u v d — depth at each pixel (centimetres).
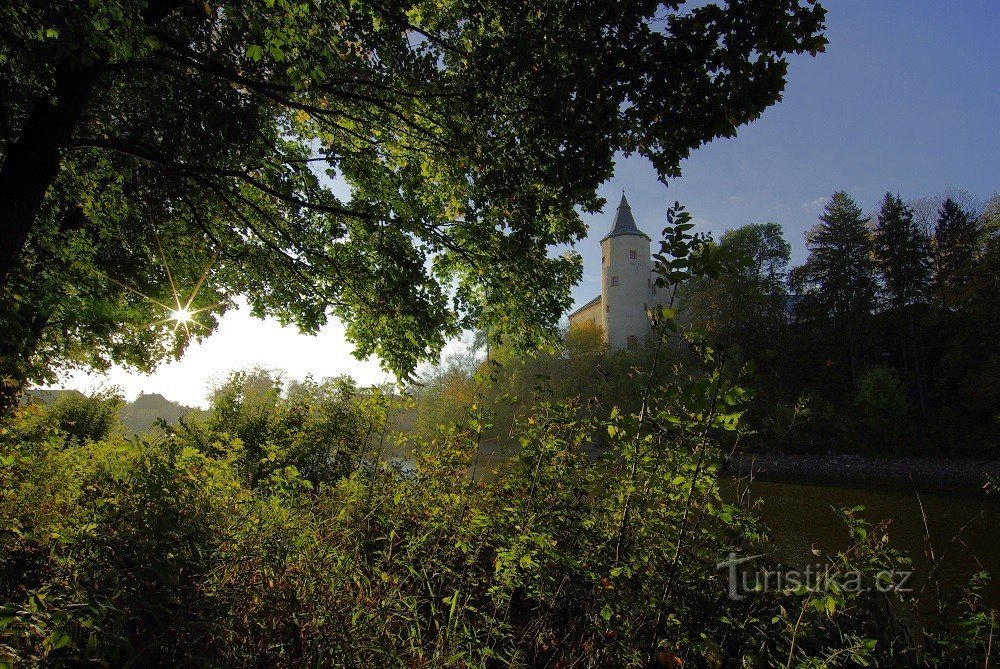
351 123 705
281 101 569
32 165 478
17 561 246
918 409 3878
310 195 739
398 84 587
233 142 697
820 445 3191
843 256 4728
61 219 840
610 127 463
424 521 347
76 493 325
